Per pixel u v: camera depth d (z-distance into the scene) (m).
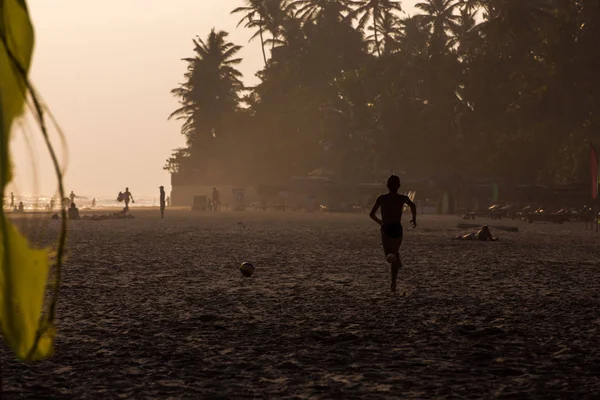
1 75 3.25
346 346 14.52
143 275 28.81
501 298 22.02
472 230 70.00
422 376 11.71
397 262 23.38
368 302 21.16
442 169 155.75
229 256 38.44
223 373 12.02
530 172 135.88
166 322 17.58
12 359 13.01
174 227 75.31
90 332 16.08
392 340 15.18
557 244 49.56
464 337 15.55
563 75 135.38
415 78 164.75
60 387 10.96
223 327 16.78
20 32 3.33
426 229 72.19
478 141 145.00
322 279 27.55
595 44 135.50
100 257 37.28
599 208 99.31
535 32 146.75
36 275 3.41
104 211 158.88
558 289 24.36
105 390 10.77
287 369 12.36
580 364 12.67
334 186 150.75
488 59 149.25
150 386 11.03
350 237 57.16
